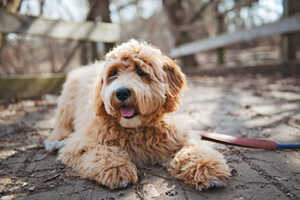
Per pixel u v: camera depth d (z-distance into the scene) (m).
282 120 1.01
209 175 0.60
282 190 0.58
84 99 0.87
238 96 1.53
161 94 0.69
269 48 3.98
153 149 0.71
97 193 0.59
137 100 0.66
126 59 0.71
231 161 0.71
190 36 3.99
